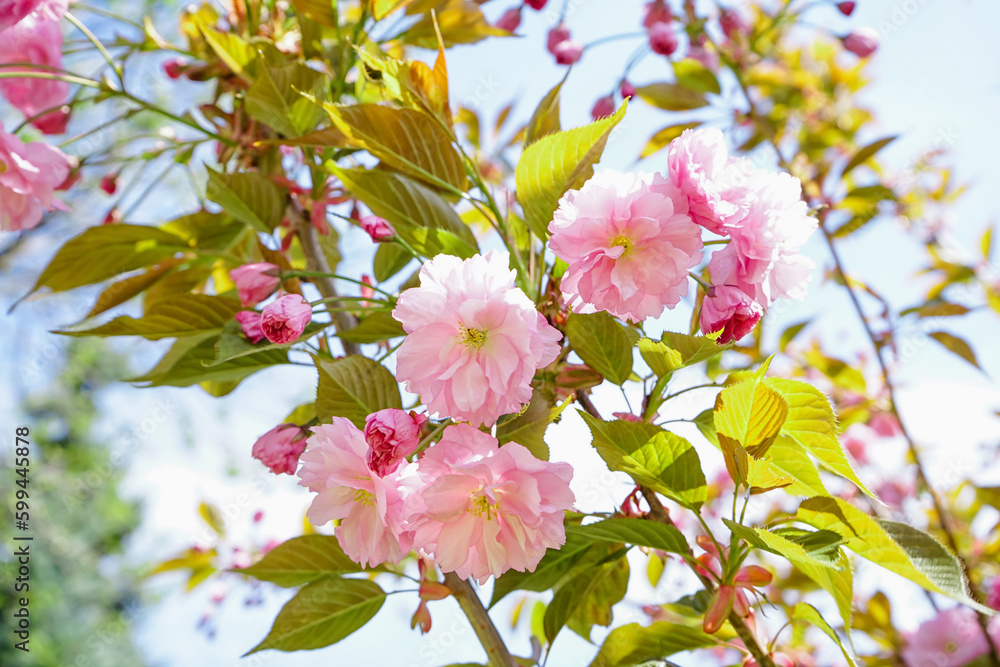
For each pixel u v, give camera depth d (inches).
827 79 52.6
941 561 24.0
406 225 27.0
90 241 30.1
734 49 43.1
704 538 25.8
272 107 29.7
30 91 31.8
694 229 24.4
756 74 49.8
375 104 26.5
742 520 24.6
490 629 26.1
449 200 29.8
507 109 41.7
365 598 26.9
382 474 24.0
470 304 23.7
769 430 24.0
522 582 26.7
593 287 24.6
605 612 28.8
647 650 25.8
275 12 32.1
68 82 31.0
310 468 24.6
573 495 23.8
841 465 24.9
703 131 25.3
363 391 25.7
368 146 26.9
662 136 35.3
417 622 26.3
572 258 24.5
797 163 44.9
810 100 50.6
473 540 24.0
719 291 25.2
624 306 24.6
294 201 30.5
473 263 23.9
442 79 26.9
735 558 24.9
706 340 24.3
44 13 30.6
